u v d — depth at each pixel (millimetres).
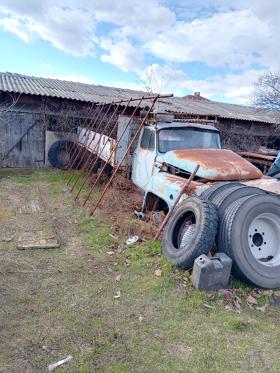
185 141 6234
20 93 10500
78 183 8719
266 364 2682
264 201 3959
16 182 8781
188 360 2670
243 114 14484
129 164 7145
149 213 5711
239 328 3107
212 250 3959
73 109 11680
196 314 3281
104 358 2637
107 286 3734
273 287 3779
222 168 4863
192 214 4344
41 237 5020
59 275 3945
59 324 3027
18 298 3404
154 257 4457
